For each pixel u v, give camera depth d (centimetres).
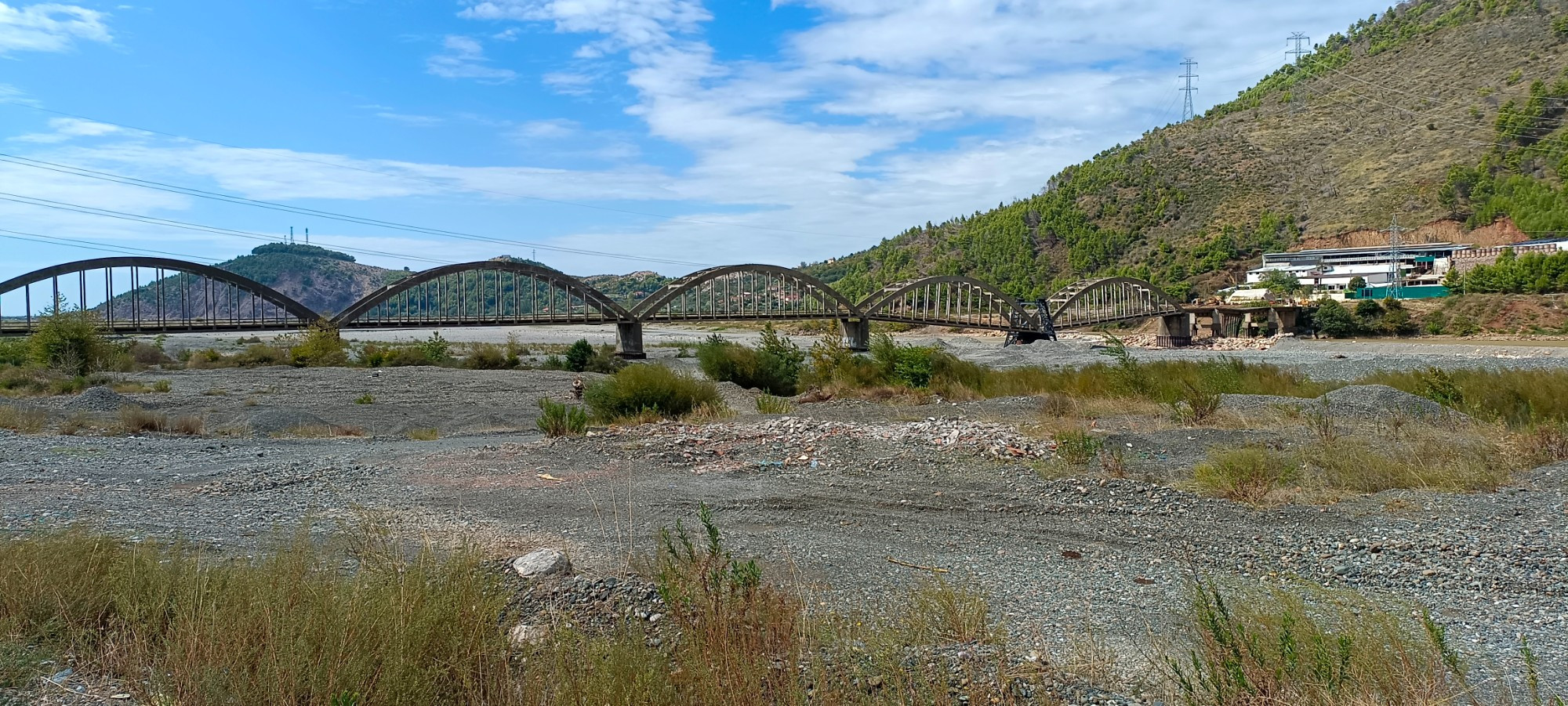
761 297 15850
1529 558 766
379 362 5181
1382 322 10275
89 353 3966
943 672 452
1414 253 13038
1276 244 15262
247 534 841
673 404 2019
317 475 1217
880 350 3000
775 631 486
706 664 421
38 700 427
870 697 429
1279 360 5944
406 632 436
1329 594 609
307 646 417
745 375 3216
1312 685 419
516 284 8562
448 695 428
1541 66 16362
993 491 1093
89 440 1684
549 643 465
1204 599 509
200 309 16475
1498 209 13150
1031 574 728
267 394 3164
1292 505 993
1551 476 1084
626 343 7675
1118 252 17838
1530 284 10256
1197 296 15125
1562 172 13112
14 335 5669
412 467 1289
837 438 1465
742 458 1333
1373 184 15588
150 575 550
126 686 450
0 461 1363
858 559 769
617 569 703
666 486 1131
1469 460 1155
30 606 521
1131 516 959
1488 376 2269
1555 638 568
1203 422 1658
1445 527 876
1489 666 507
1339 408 1742
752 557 762
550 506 1001
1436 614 621
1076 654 511
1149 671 494
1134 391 2209
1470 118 16138
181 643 452
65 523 825
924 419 1923
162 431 1983
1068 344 10156
